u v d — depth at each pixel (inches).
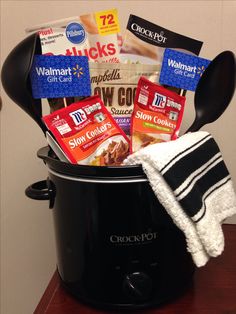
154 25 20.4
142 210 17.2
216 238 17.4
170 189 16.6
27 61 17.4
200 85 20.6
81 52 20.0
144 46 20.4
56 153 18.8
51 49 19.6
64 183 18.2
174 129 20.0
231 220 28.5
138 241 17.6
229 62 19.4
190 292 20.5
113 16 20.3
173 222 17.7
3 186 31.2
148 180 16.8
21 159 30.4
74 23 19.8
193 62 20.1
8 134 29.9
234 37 26.0
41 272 33.0
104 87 20.0
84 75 19.2
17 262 33.0
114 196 17.0
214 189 19.3
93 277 18.7
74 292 20.2
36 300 33.7
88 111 19.0
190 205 16.5
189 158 17.7
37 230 32.0
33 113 18.7
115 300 18.6
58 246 20.6
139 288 17.9
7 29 28.0
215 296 20.1
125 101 20.3
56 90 19.0
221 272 22.5
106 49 20.4
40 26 20.1
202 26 26.1
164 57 19.7
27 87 17.9
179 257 18.8
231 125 27.2
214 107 20.3
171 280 18.9
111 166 16.6
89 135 18.9
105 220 17.4
